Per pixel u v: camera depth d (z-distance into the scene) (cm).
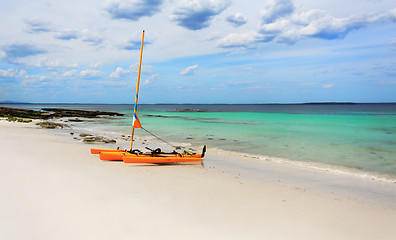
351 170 1245
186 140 2280
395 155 1609
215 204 717
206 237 526
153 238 509
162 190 813
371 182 1045
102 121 4556
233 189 872
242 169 1224
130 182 884
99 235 505
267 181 1012
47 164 1045
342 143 2086
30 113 5350
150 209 649
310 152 1717
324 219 661
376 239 570
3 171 882
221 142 2167
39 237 484
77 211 607
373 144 2038
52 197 683
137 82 1338
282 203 761
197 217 621
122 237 504
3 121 3088
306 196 841
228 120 4816
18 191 708
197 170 1160
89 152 1438
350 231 602
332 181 1050
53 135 2152
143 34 1323
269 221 627
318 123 3988
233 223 602
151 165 1222
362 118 5131
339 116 5881
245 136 2539
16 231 500
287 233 570
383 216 701
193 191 823
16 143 1524
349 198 842
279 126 3566
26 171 905
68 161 1159
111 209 632
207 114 7356
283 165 1342
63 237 489
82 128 3250
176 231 544
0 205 610
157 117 5922
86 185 808
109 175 965
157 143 2097
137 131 2992
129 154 1277
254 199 781
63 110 7831
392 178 1105
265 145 2003
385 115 6203
